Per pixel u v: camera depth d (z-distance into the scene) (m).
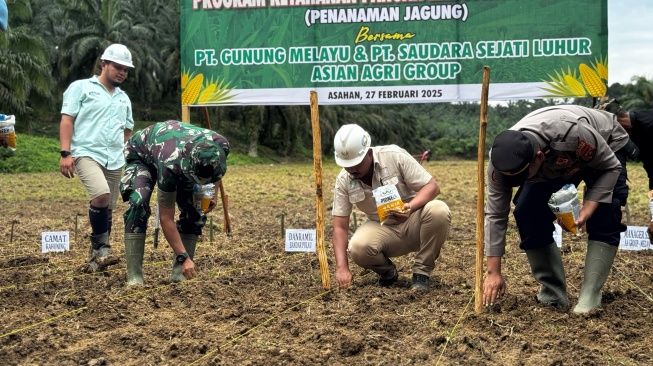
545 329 4.93
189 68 9.03
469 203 14.87
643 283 6.43
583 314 5.16
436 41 8.66
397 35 8.70
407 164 5.82
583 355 4.34
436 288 6.28
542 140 4.60
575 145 4.64
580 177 5.11
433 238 5.98
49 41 54.00
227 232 9.66
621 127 5.10
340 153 5.60
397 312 5.41
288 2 8.83
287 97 8.94
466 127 93.31
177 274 6.53
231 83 8.99
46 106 40.06
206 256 7.93
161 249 8.47
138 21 54.88
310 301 5.80
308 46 8.85
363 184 5.86
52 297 5.99
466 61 8.63
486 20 8.56
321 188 6.20
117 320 5.26
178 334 4.87
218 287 6.30
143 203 6.19
